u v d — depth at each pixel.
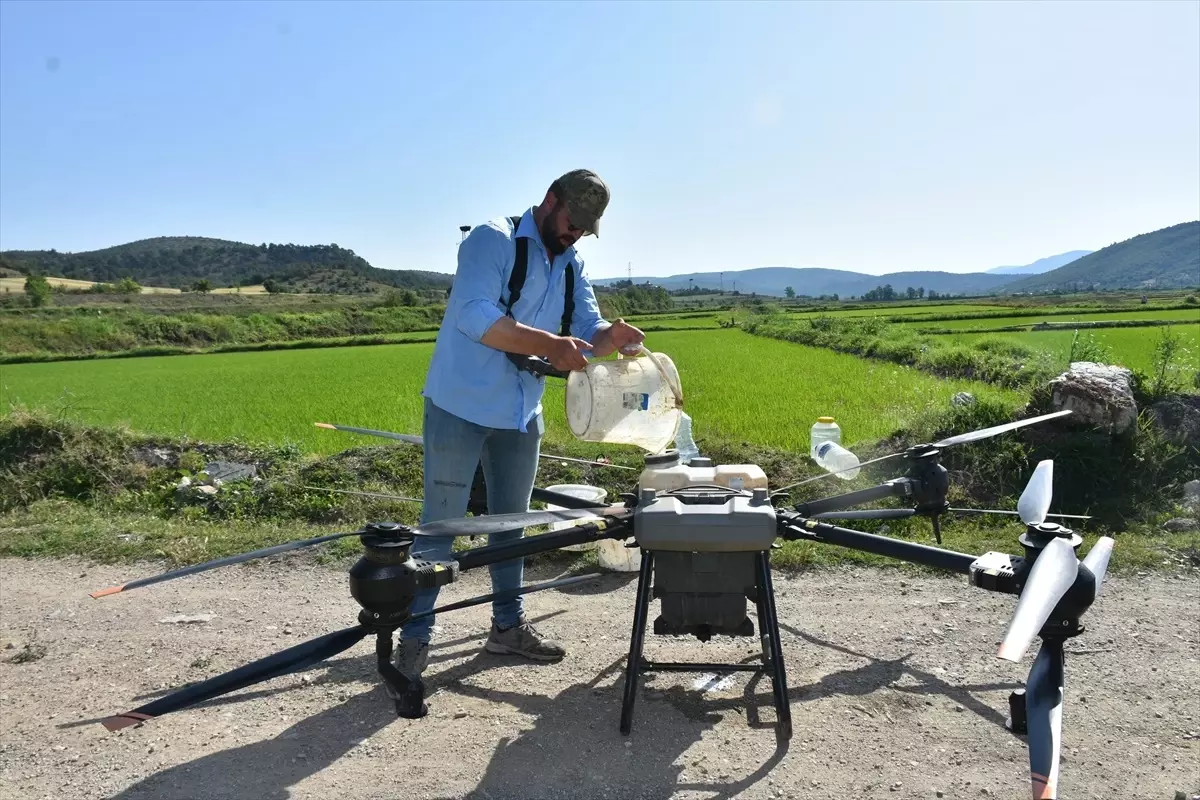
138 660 4.29
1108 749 3.21
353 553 6.00
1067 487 6.76
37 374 25.80
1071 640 4.26
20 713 3.70
